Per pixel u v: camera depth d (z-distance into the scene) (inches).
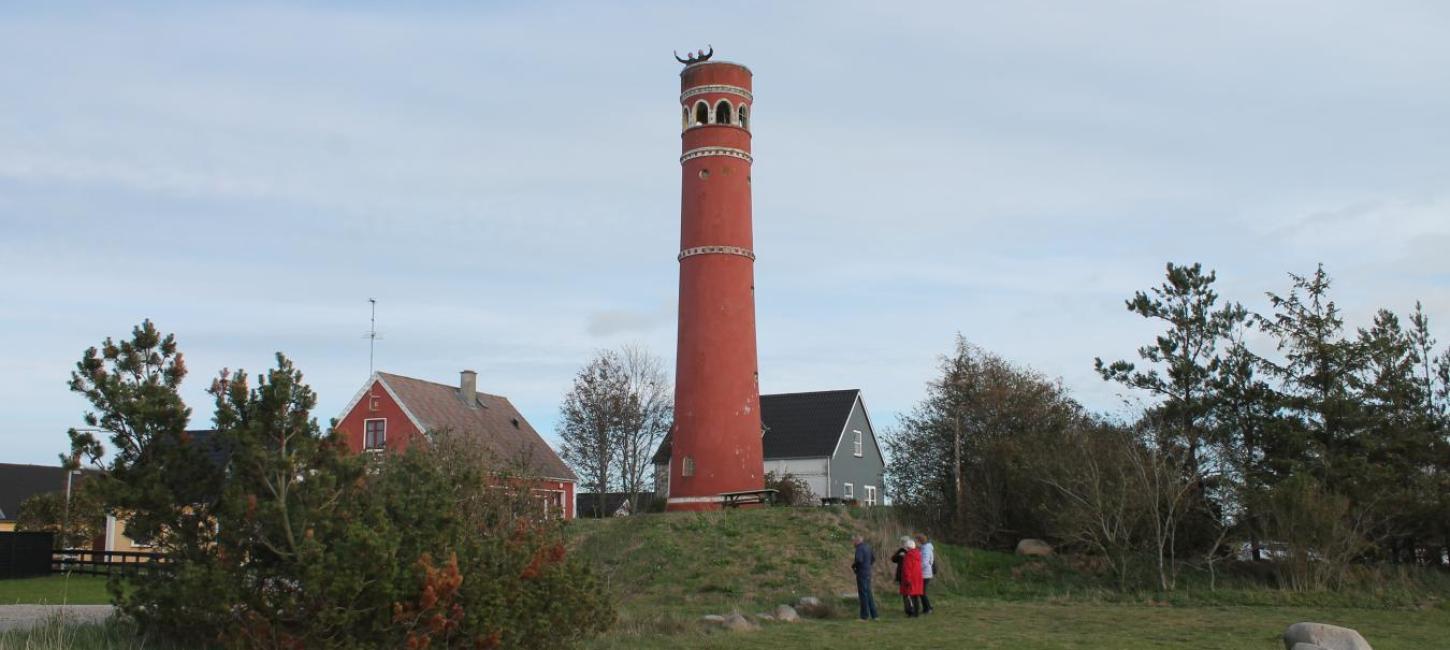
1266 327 1306.6
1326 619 916.0
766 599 1066.1
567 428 2380.7
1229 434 1272.1
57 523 1852.9
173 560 577.9
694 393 1638.8
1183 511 1195.9
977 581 1188.5
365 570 518.9
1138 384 1323.8
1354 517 1159.0
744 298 1668.3
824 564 1195.9
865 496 2470.5
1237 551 1272.1
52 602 1002.1
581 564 658.8
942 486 1430.9
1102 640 771.4
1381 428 1234.6
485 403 2082.9
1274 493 1124.5
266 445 560.4
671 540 1277.1
